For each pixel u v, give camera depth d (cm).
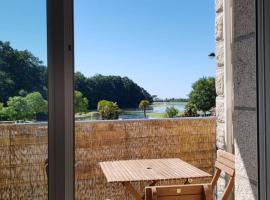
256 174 136
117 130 466
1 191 125
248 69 141
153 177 294
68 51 116
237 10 150
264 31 134
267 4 133
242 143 146
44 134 123
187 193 211
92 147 455
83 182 450
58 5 116
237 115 149
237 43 150
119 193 459
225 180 338
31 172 125
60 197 114
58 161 114
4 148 126
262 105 134
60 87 115
